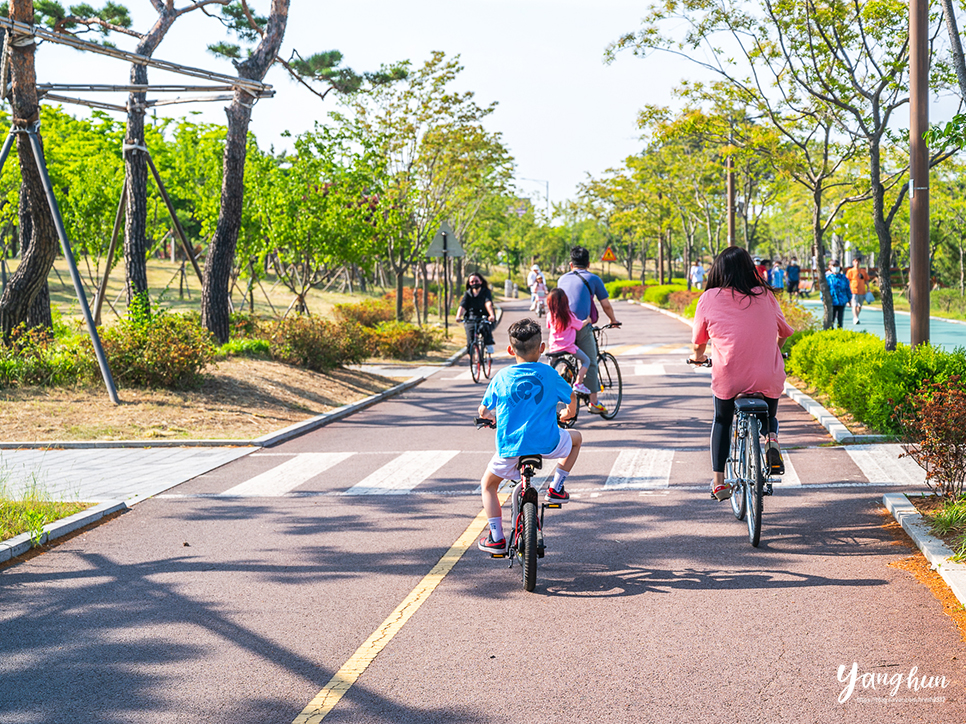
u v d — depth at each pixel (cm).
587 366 1260
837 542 657
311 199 2670
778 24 1503
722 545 664
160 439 1231
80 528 780
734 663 452
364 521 782
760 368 667
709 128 1981
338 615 545
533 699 419
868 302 4169
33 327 1616
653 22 1577
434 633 509
